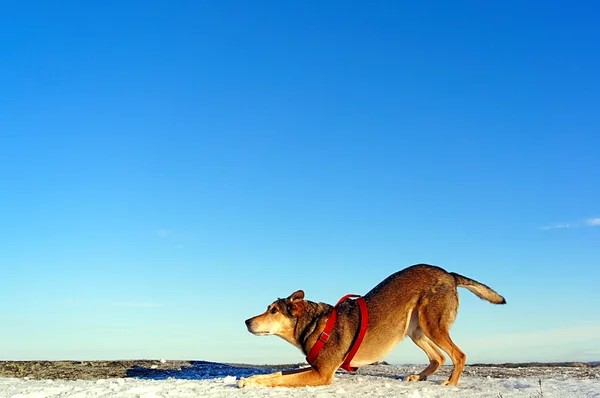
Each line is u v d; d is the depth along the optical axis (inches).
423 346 125.9
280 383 113.4
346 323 117.6
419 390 109.2
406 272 122.7
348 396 103.3
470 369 151.8
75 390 106.9
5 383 119.0
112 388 109.5
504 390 112.3
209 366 157.2
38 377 133.9
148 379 125.4
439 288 119.6
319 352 115.6
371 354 119.0
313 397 101.2
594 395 106.7
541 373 144.0
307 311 119.4
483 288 125.1
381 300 120.1
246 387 110.3
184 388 109.2
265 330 119.0
